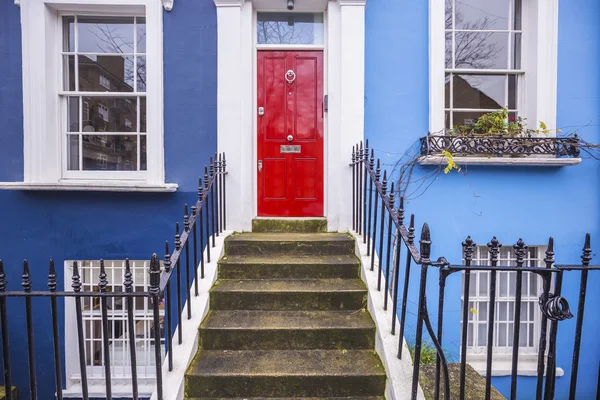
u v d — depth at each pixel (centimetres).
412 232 240
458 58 449
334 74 431
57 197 410
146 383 412
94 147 438
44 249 410
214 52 421
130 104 437
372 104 425
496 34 451
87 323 424
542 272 207
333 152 430
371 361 271
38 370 403
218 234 385
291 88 455
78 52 434
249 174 433
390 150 424
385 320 286
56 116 423
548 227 420
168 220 418
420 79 426
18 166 411
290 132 457
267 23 458
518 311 212
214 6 421
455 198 420
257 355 279
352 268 346
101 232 414
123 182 402
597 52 427
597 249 421
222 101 416
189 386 255
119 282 430
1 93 410
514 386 213
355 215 409
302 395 256
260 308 317
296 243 375
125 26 438
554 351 207
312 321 297
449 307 416
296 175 457
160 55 415
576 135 408
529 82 439
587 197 423
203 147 423
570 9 425
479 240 419
